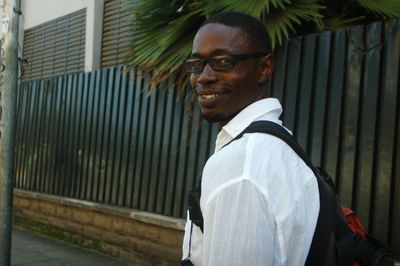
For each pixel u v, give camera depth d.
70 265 5.23
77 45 7.64
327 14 4.16
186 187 4.75
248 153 1.08
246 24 1.24
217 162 1.11
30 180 7.09
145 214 5.00
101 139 5.86
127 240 5.30
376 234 3.28
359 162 3.43
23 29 8.98
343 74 3.58
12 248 5.98
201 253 1.21
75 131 6.29
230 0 3.65
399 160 3.19
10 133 3.98
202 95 1.26
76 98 6.32
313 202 1.15
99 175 5.86
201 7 3.81
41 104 6.99
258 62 1.25
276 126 1.18
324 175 1.37
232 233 1.02
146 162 5.23
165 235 4.82
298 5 3.68
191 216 1.21
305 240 1.09
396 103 3.23
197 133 4.66
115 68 5.73
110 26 7.05
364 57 3.46
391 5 3.70
